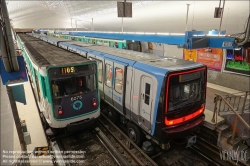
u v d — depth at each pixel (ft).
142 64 17.85
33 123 20.79
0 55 10.66
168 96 15.08
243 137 21.15
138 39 24.27
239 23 31.45
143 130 19.13
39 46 34.76
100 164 17.47
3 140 10.77
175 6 35.22
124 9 22.79
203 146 20.98
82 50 30.42
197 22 39.01
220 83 34.32
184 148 20.59
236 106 24.13
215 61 34.47
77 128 19.43
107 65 23.62
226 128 20.75
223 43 16.84
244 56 29.60
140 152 18.76
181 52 39.70
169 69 15.30
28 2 39.88
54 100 17.67
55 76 17.21
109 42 45.44
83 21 70.85
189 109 16.97
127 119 22.56
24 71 11.35
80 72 18.52
